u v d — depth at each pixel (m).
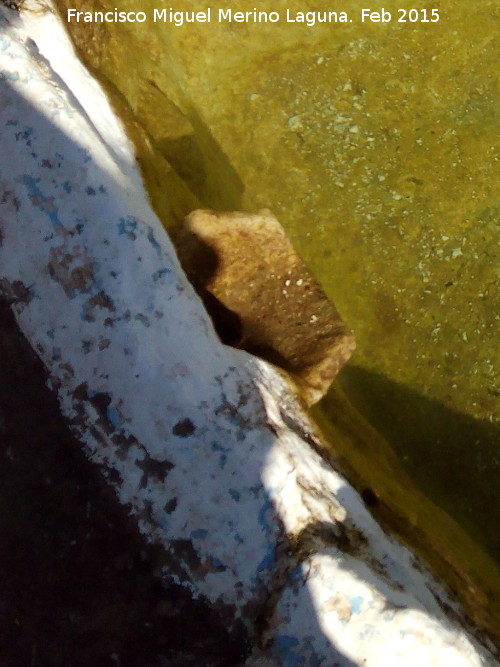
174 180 1.55
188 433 1.16
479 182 1.91
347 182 1.92
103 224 1.22
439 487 1.70
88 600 1.14
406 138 1.96
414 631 1.05
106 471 1.17
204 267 1.40
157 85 1.82
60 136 1.24
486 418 1.75
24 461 1.19
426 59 2.02
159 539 1.14
